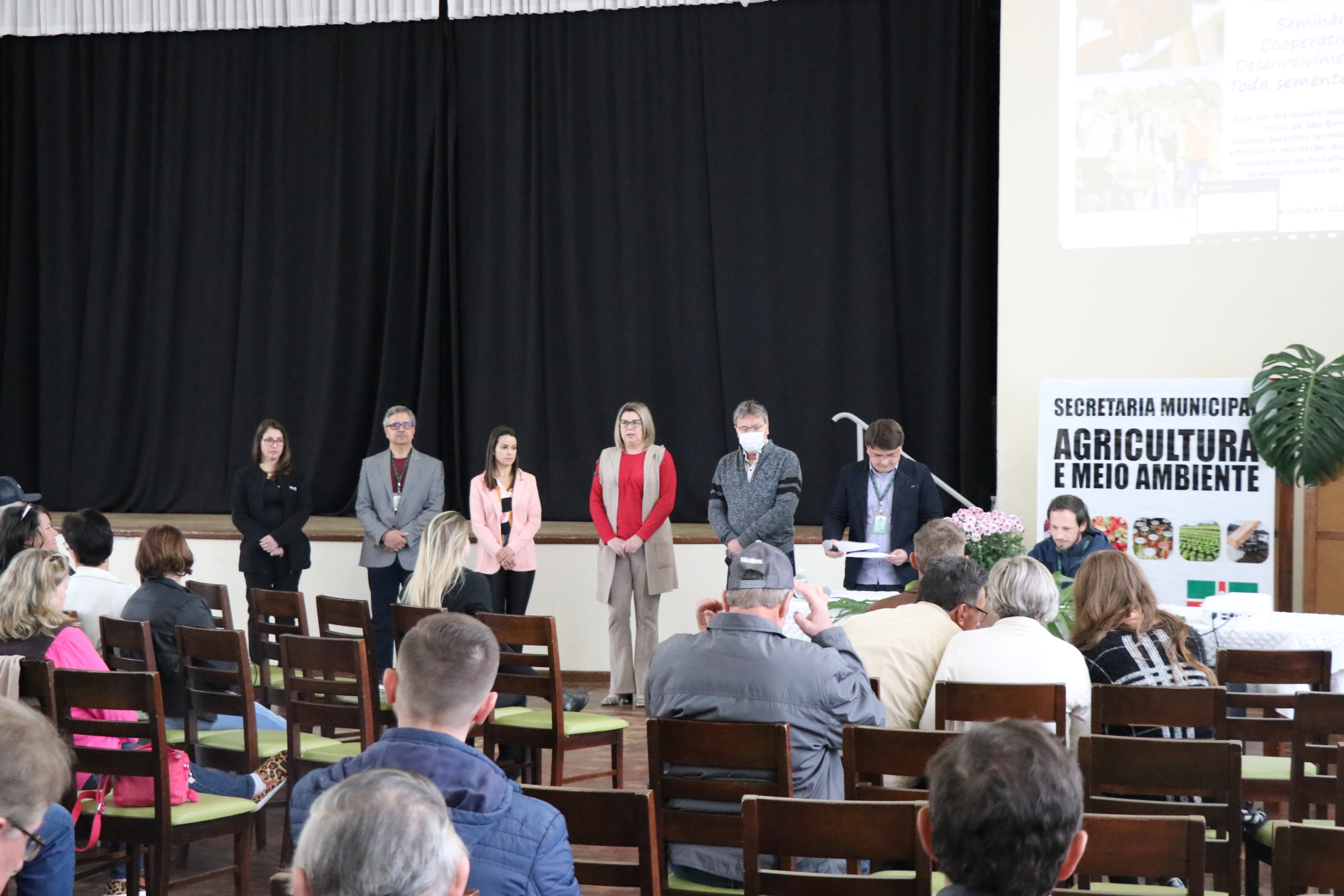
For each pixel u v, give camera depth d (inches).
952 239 280.4
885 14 287.1
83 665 124.3
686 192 298.8
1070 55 242.7
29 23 320.8
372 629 158.7
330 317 318.0
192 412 329.7
